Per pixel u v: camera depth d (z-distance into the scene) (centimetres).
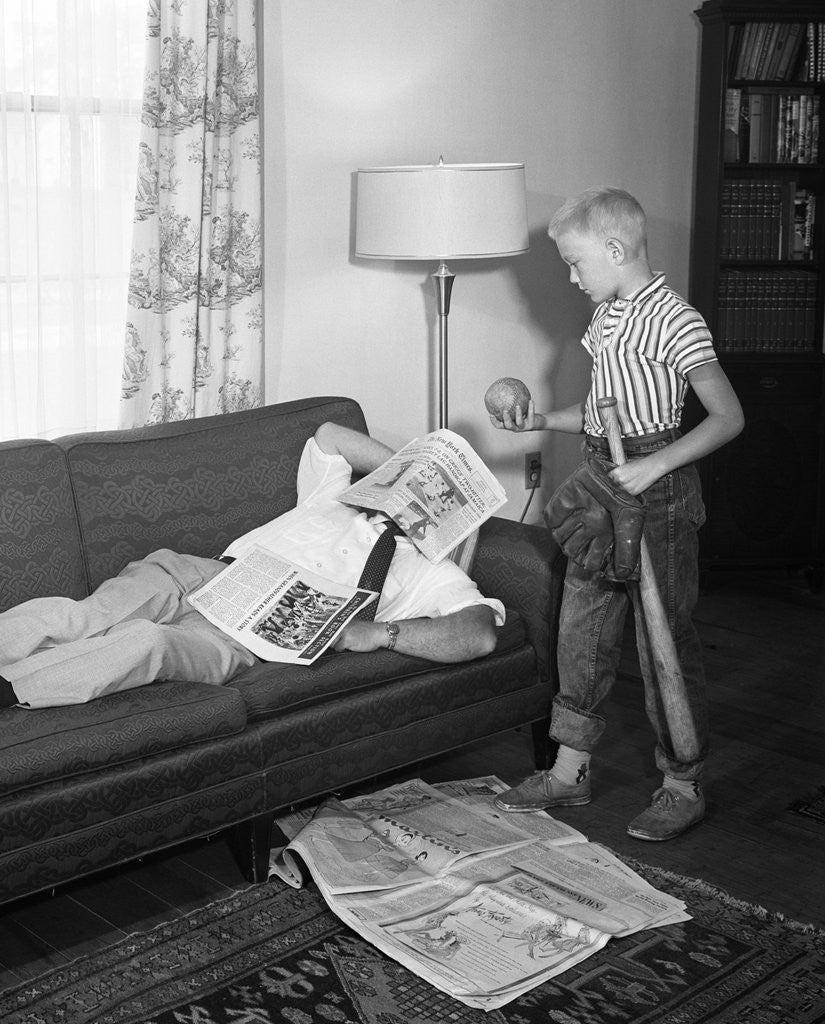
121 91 288
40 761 201
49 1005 196
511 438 406
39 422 289
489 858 237
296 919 221
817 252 421
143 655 224
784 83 408
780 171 425
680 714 247
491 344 393
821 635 379
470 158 375
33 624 233
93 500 265
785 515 417
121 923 222
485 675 263
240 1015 194
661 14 420
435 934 212
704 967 206
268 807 232
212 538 279
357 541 275
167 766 216
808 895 232
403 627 252
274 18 322
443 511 273
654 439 244
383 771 250
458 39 364
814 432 415
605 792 274
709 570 420
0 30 267
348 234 348
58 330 290
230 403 322
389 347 365
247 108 307
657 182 433
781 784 280
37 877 203
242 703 226
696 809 257
